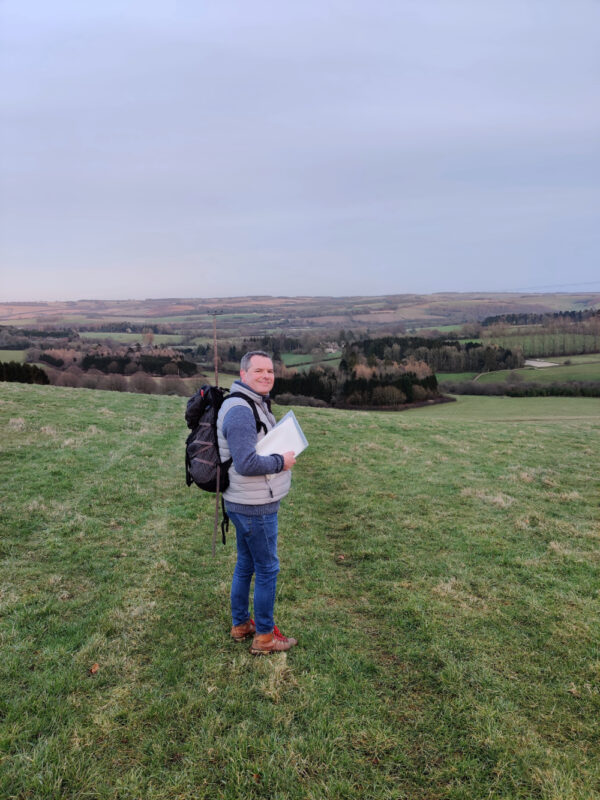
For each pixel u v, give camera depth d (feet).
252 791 7.96
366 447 42.83
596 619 13.67
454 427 56.18
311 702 10.07
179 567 16.85
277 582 16.12
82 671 10.75
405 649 12.19
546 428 58.13
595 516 24.30
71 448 34.37
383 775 8.36
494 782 8.25
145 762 8.45
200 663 11.28
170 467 32.07
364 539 20.98
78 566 16.56
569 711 10.00
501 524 22.77
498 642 12.51
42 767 8.20
